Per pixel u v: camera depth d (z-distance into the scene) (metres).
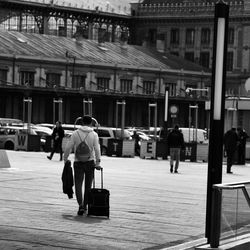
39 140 89.94
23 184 40.69
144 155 85.00
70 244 22.77
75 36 193.75
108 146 87.94
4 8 199.38
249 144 86.81
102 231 25.44
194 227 27.36
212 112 22.72
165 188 42.66
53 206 31.30
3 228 25.23
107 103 170.00
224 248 18.00
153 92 188.00
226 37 22.52
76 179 28.88
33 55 164.88
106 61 180.00
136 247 22.75
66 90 156.25
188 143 82.94
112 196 36.62
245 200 19.52
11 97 156.25
